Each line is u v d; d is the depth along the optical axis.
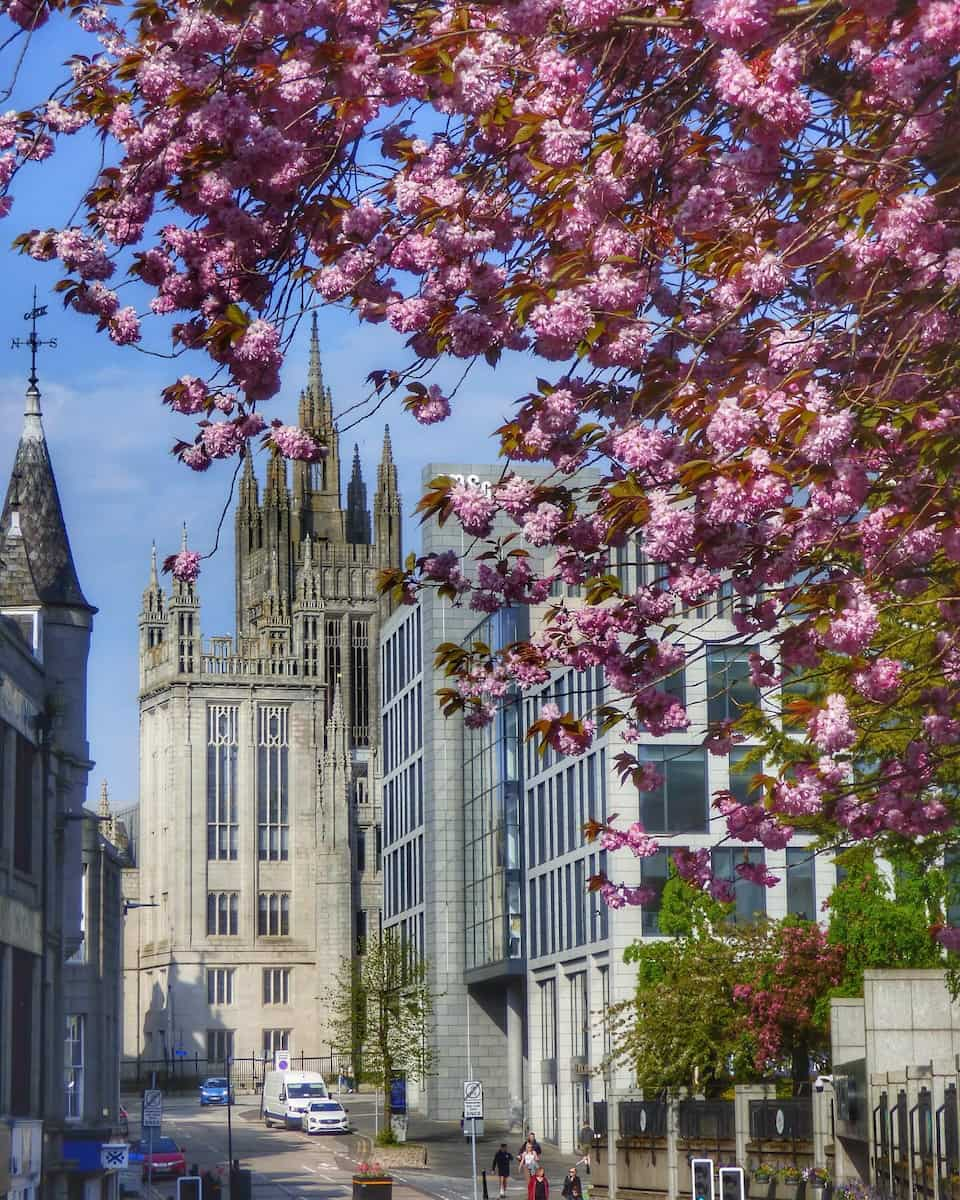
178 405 14.90
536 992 108.19
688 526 13.73
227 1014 186.75
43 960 50.84
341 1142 115.62
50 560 56.47
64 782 54.25
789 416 13.27
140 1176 79.88
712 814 88.81
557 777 102.69
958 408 13.86
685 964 64.75
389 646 145.50
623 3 12.79
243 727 191.25
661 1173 64.81
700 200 13.73
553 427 14.56
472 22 13.78
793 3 12.95
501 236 14.38
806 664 15.45
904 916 54.62
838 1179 45.94
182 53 13.22
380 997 106.69
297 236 14.30
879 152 13.10
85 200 14.00
